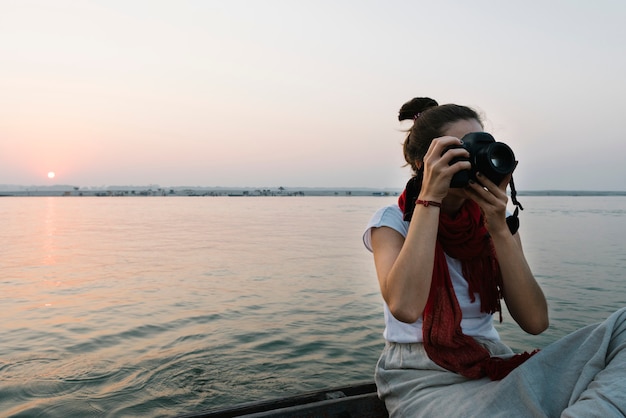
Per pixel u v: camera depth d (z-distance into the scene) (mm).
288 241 23812
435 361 1643
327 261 16141
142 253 18609
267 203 116125
